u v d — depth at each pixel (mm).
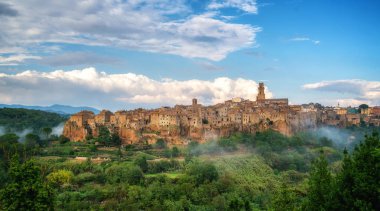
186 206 171500
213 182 199000
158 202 171875
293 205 97000
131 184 196625
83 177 199750
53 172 198875
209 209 169750
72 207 158125
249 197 187625
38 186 87188
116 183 194375
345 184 69125
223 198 175125
